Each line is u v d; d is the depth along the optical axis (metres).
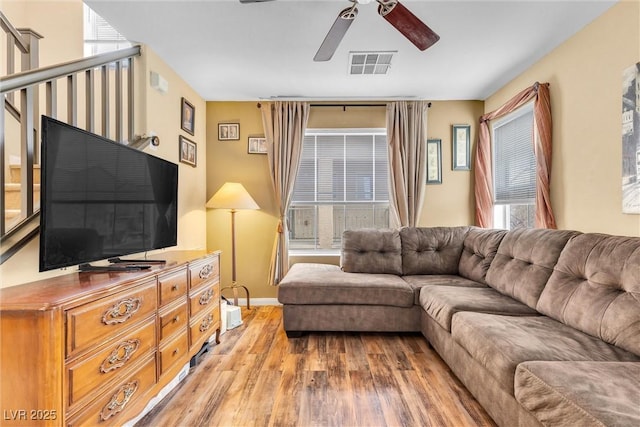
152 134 2.62
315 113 3.88
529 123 3.08
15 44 2.03
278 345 2.61
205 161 3.85
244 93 3.61
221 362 2.30
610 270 1.58
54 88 1.69
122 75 2.46
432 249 3.29
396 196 3.71
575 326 1.65
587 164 2.34
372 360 2.33
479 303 2.11
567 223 2.55
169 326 1.81
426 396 1.85
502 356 1.41
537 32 2.40
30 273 1.55
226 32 2.40
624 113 2.03
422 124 3.74
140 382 1.53
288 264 3.79
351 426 1.59
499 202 3.56
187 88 3.36
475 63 2.89
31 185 1.53
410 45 2.57
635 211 1.96
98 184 1.60
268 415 1.68
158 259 2.17
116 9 2.12
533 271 2.09
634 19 1.96
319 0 2.03
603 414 0.94
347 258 3.24
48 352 1.06
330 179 3.92
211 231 3.89
